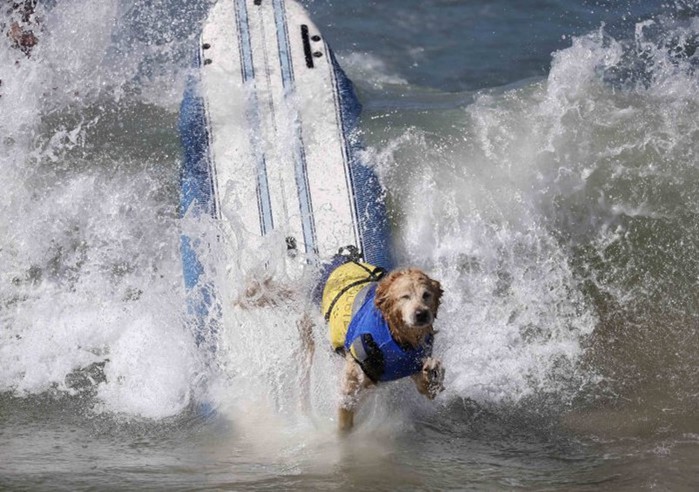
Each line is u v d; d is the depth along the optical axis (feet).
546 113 47.29
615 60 51.13
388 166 43.50
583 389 34.17
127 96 49.98
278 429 31.37
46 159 45.21
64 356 35.81
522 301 38.96
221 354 34.71
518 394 33.73
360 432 31.01
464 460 28.91
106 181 44.01
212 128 44.29
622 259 41.04
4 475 26.02
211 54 47.93
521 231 41.98
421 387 29.45
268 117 44.57
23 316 38.09
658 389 34.06
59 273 40.40
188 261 38.09
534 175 43.93
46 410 32.78
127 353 35.50
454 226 41.78
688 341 36.83
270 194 40.78
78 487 25.21
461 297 38.81
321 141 43.68
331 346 31.01
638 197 43.14
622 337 37.24
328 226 39.52
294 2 51.06
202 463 28.32
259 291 34.35
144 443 30.42
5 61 48.14
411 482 26.76
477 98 49.93
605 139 45.57
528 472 27.73
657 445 29.81
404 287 26.84
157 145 46.32
